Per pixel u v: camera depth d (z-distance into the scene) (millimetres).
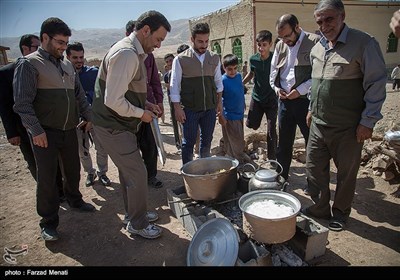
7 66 3094
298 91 3369
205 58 3676
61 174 3695
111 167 4980
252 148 5223
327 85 2674
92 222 3309
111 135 2605
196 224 2848
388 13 20062
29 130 2615
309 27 17500
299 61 3350
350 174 2828
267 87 4156
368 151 4320
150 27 2484
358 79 2570
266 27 16734
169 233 3031
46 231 2949
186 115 3797
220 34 20031
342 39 2527
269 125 4316
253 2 16125
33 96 2662
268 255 2336
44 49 2762
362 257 2562
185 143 3924
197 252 2412
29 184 4480
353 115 2645
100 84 2598
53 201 2943
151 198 3803
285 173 3820
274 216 2352
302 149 4812
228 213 3178
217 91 4000
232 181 3107
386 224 3027
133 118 2682
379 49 2465
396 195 3543
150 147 3943
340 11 2449
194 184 2904
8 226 3309
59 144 2980
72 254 2789
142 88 2652
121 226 3205
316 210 3143
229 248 2258
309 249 2502
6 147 6453
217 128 7332
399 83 13344
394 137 3762
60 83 2850
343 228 2959
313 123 2967
